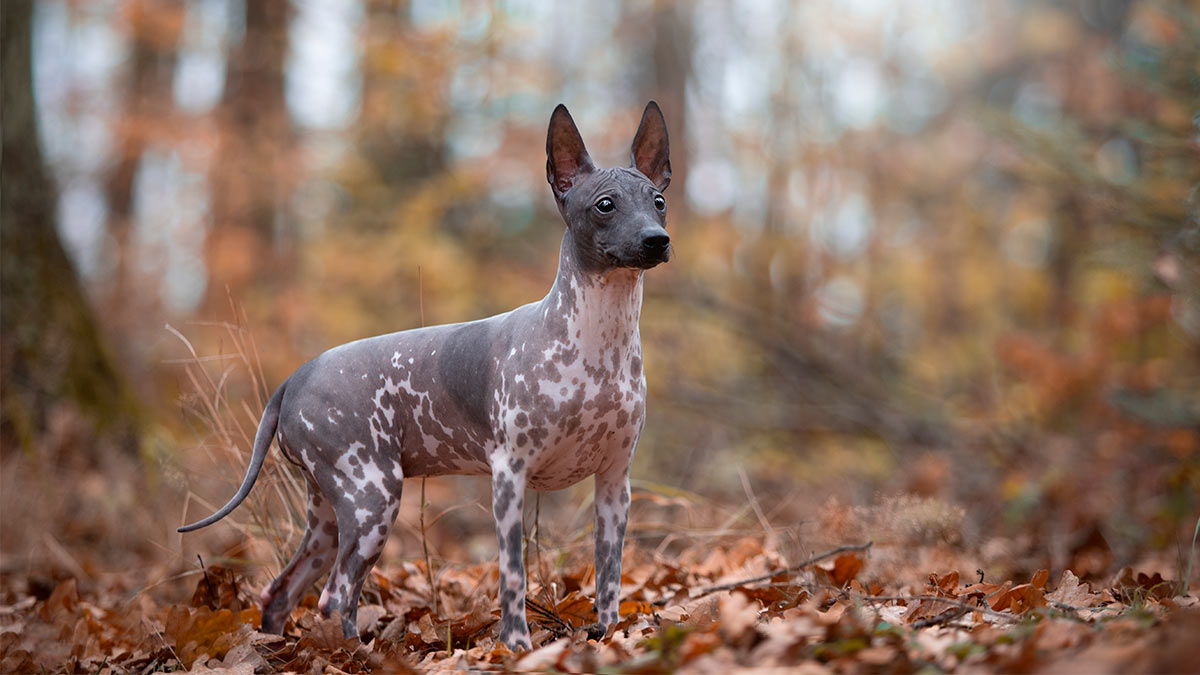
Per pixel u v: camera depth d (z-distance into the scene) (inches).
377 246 522.6
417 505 365.7
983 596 186.5
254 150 523.2
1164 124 323.3
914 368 610.5
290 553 227.6
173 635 199.2
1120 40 640.4
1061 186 373.4
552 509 362.9
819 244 653.3
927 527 255.3
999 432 445.4
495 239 576.1
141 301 561.3
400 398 190.1
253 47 537.3
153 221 592.1
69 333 373.1
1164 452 389.1
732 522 273.7
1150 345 485.7
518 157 525.3
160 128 530.9
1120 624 136.5
